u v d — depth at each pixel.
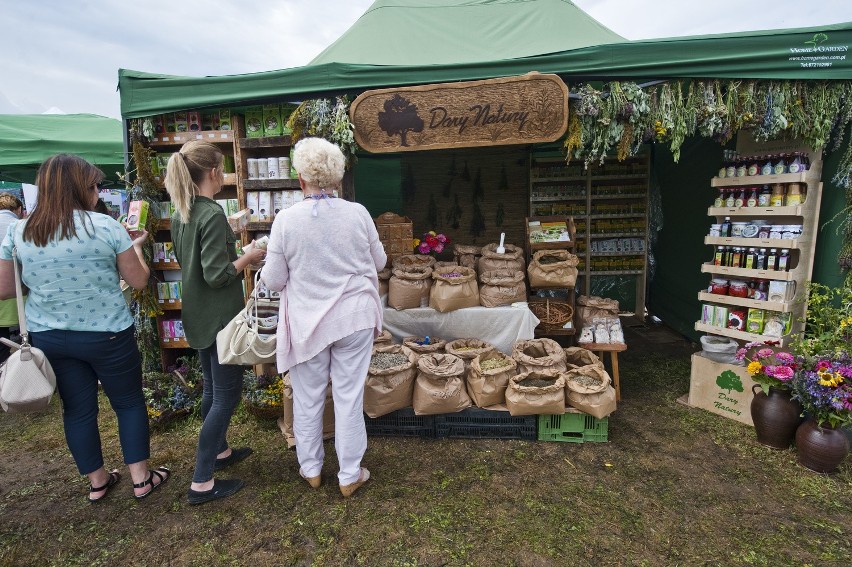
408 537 2.09
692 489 2.41
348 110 3.11
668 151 5.47
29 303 2.05
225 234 2.17
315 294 2.06
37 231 1.93
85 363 2.19
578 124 3.00
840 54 2.77
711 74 2.86
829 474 2.51
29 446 3.02
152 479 2.44
